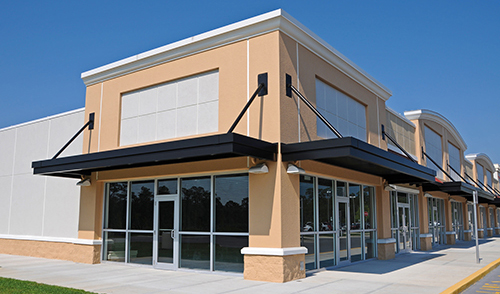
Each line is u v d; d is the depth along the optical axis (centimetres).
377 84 1708
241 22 1223
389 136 1836
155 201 1376
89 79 1606
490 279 1234
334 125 1406
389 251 1684
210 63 1288
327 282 1084
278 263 1072
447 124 2800
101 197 1535
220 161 1204
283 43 1182
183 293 938
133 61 1462
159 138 1378
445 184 2173
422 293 946
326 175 1310
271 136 1135
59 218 1717
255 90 1182
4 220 1948
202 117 1289
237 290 968
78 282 1090
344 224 1453
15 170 1953
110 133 1507
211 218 1226
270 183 1116
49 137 1822
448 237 2684
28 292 875
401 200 2031
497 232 4488
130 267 1382
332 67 1419
